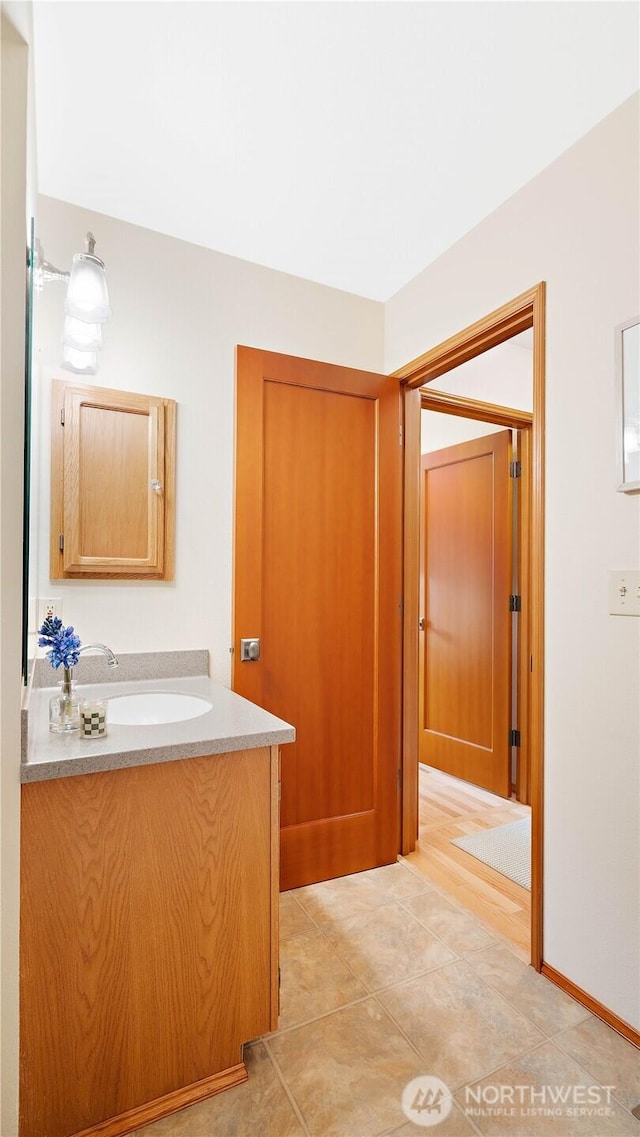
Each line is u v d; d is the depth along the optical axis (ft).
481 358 9.57
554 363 5.52
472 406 9.29
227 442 7.06
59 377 6.06
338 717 7.48
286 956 5.69
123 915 3.87
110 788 3.84
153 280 6.65
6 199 3.01
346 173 5.75
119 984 3.86
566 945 5.27
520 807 9.90
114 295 6.42
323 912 6.50
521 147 5.38
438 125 5.11
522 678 10.18
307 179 5.84
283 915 6.44
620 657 4.86
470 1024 4.82
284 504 7.18
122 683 6.32
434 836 8.69
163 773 4.02
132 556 6.39
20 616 3.39
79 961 3.74
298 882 7.09
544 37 4.24
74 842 3.72
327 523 7.48
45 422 5.96
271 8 4.04
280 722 4.67
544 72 4.54
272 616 7.06
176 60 4.47
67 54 4.41
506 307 6.06
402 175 5.76
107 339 6.37
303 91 4.76
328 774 7.39
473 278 6.62
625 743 4.80
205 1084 4.15
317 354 7.80
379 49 4.36
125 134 5.24
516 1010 4.99
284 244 6.95
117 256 6.45
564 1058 4.48
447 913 6.51
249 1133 3.86
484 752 10.73
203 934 4.16
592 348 5.12
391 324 8.24
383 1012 4.94
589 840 5.09
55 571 6.00
